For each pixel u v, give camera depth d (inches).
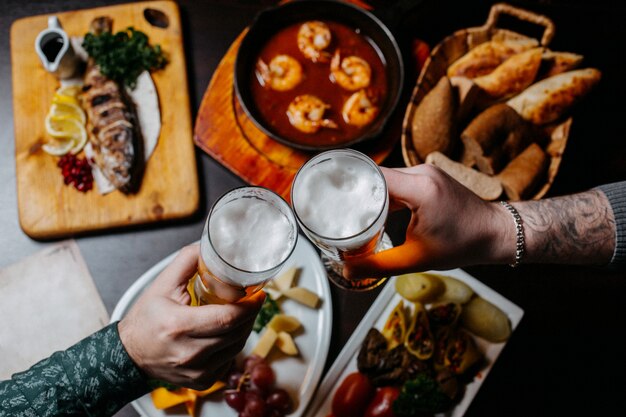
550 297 34.2
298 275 33.5
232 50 36.5
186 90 36.3
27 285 34.0
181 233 35.1
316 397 32.3
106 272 34.4
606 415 33.4
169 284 22.8
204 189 35.7
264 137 35.4
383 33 34.9
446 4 37.1
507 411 33.4
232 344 23.2
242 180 35.8
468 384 32.4
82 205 34.6
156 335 21.8
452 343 32.4
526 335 33.9
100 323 33.9
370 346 32.1
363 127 35.4
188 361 22.1
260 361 31.7
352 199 19.5
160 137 35.6
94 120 34.7
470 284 33.7
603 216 24.5
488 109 32.9
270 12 34.9
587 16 36.4
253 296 21.2
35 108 36.1
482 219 23.7
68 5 37.8
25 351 33.4
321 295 33.2
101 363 23.7
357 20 36.1
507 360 33.8
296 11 36.1
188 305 22.7
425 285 32.4
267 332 32.2
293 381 32.4
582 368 33.7
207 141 35.2
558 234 24.4
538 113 33.0
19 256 34.7
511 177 32.2
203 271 20.1
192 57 37.3
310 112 35.1
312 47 36.1
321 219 19.4
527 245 24.2
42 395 23.9
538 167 32.2
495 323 32.5
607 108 35.8
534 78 33.2
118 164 33.6
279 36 36.7
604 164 35.3
